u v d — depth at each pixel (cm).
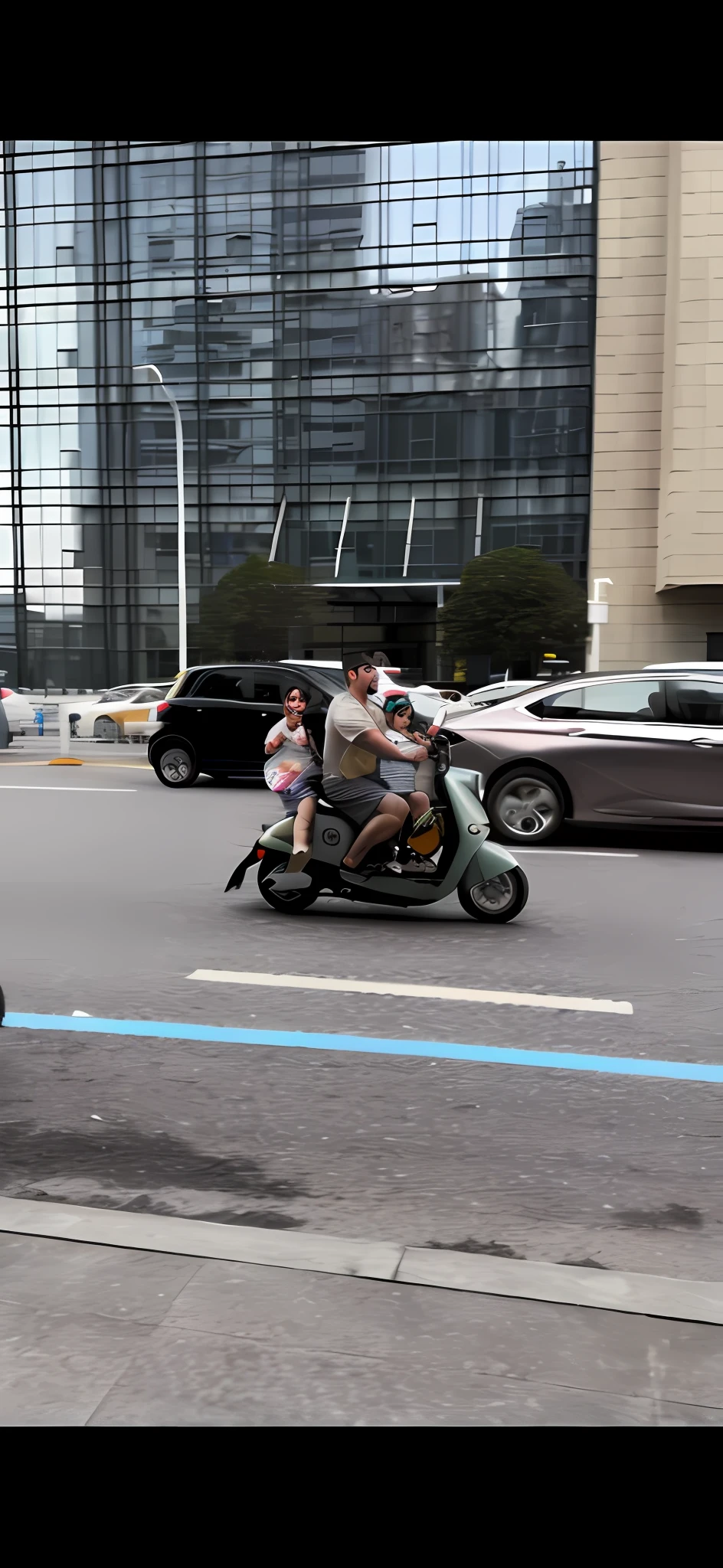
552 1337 275
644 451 4594
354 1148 405
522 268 4866
